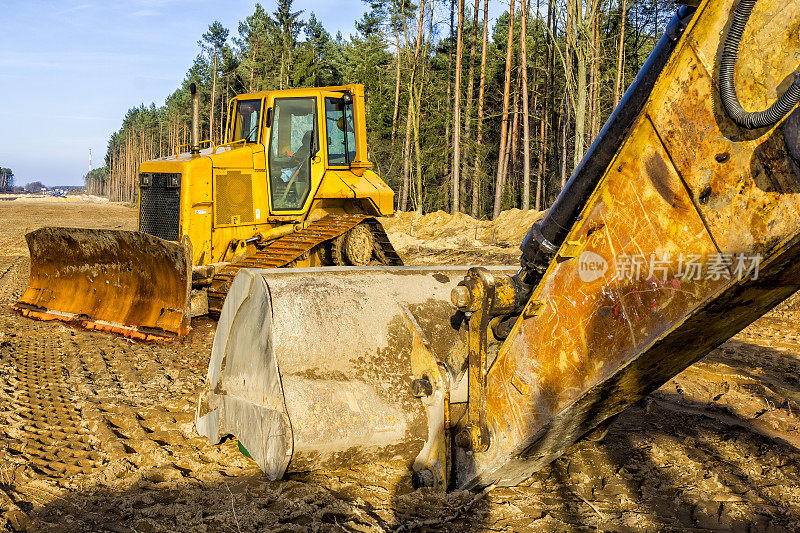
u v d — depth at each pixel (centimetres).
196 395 538
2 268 1476
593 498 344
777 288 219
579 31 2364
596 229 266
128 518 319
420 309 388
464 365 338
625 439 433
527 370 300
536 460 332
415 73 3900
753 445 422
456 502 326
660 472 377
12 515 321
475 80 4488
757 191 205
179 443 419
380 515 315
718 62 216
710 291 223
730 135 213
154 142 10825
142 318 756
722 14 214
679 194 232
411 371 365
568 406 283
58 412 489
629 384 278
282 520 309
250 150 819
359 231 834
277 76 6006
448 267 429
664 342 245
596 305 268
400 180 4203
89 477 366
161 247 712
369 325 367
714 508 328
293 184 850
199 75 7631
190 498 336
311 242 761
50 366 627
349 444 331
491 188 4641
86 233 789
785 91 193
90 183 18875
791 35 194
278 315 349
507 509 327
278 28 6084
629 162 251
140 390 550
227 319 399
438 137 3819
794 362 670
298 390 335
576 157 2373
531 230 315
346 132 902
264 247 826
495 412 318
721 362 670
